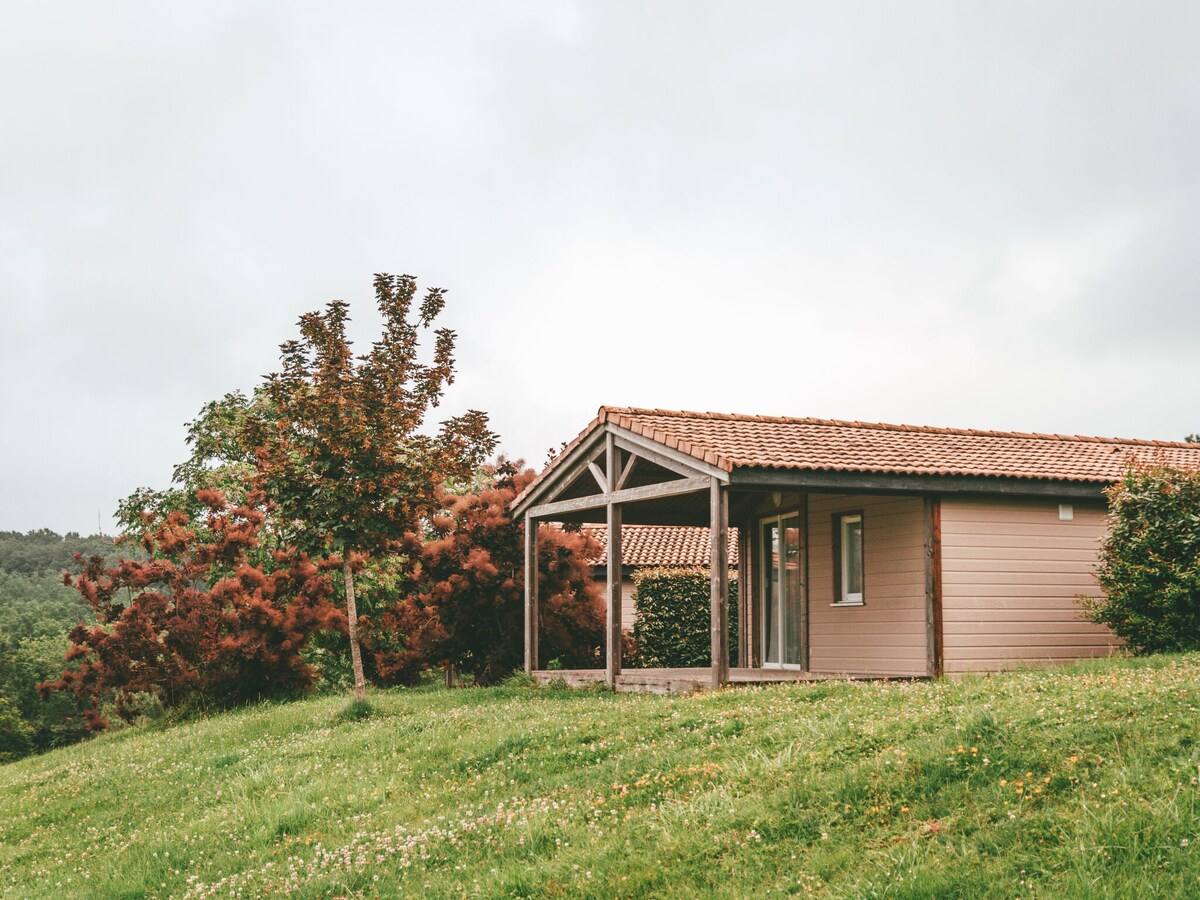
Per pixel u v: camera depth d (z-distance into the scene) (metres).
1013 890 5.89
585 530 27.95
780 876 6.77
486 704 17.48
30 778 16.89
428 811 10.14
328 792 11.37
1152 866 5.85
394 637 27.36
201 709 23.41
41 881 10.14
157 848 10.34
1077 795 6.94
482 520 24.47
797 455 16.89
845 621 19.47
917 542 17.88
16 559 115.62
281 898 8.14
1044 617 18.08
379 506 18.89
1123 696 8.84
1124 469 19.00
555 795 9.57
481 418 20.03
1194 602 14.89
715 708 12.34
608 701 15.88
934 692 11.44
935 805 7.31
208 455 36.00
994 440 20.36
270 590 24.00
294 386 18.39
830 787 7.95
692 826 7.81
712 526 16.17
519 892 7.28
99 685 24.12
